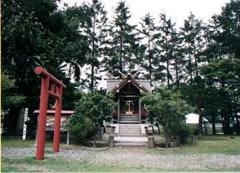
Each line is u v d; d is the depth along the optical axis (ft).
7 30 46.06
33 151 31.94
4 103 44.11
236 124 78.18
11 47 47.91
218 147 40.45
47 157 28.04
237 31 79.10
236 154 33.40
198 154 33.47
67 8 71.51
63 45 57.11
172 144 41.50
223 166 24.43
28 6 52.47
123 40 111.34
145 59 111.75
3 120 57.62
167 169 22.11
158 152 35.88
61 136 51.72
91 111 40.50
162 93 41.86
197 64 101.04
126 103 74.64
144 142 44.93
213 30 94.53
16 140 45.60
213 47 88.63
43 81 27.66
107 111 41.68
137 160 27.89
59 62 59.41
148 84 76.74
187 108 42.80
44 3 54.29
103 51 108.78
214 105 63.10
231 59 65.21
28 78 53.21
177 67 109.40
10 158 25.67
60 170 19.95
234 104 71.97
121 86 68.03
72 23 62.90
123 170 20.76
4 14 49.90
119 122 69.82
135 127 60.44
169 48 108.27
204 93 59.00
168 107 40.47
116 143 44.11
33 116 53.83
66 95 57.98
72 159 27.25
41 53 52.70
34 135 52.21
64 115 43.16
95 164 24.18
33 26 50.03
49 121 42.47
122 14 114.11
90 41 104.68
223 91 67.05
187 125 44.73
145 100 41.98
